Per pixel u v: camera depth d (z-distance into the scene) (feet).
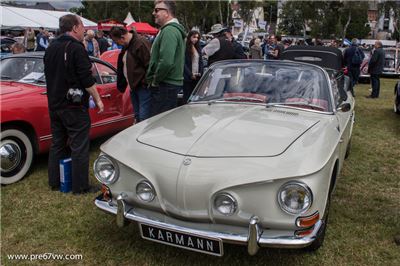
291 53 26.27
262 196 8.52
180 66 15.72
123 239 11.31
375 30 214.90
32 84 16.58
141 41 16.47
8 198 13.84
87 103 13.88
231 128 10.28
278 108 12.15
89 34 42.63
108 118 18.99
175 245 9.20
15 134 14.89
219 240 8.63
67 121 13.60
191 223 9.04
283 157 8.86
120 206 9.62
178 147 9.54
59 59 13.03
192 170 8.85
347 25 184.65
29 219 12.40
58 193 14.34
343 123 12.53
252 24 162.91
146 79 15.84
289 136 9.82
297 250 10.78
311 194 8.36
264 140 9.56
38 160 17.80
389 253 10.86
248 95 12.89
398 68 63.52
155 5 15.11
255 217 8.53
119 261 10.29
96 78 18.53
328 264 10.27
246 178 8.46
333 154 9.97
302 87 12.71
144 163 9.41
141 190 9.43
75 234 11.58
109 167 10.03
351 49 41.19
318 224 8.88
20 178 15.37
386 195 15.02
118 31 16.19
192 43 22.86
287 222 8.52
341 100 14.06
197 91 13.84
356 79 42.14
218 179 8.62
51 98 13.50
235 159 8.89
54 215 12.67
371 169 17.97
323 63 25.36
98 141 20.61
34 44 51.93
